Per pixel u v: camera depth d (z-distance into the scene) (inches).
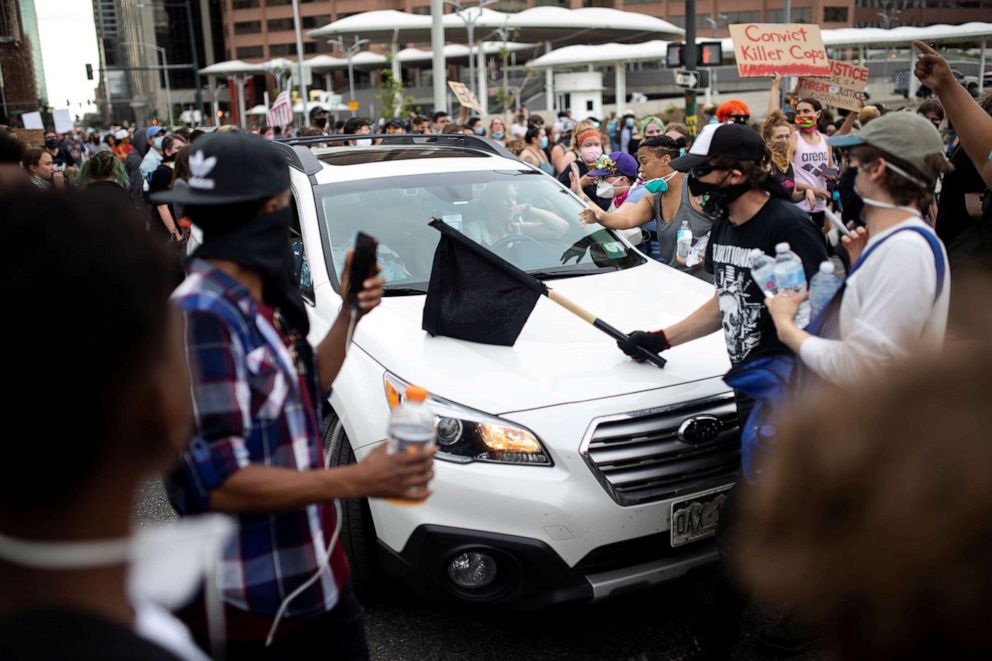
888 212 94.6
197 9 4672.7
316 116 538.9
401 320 141.6
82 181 294.4
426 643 128.4
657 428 119.0
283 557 74.3
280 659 77.7
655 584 118.2
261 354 71.9
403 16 2207.2
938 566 28.9
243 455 69.7
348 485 71.1
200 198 72.2
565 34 2469.2
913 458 29.7
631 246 182.1
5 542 33.3
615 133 709.3
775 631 123.6
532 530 112.8
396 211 173.5
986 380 30.3
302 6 3885.3
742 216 113.0
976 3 3127.5
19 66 2571.4
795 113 304.5
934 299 91.1
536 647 127.0
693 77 538.9
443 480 115.0
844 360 91.2
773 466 34.1
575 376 123.7
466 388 120.1
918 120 92.6
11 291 32.0
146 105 4515.3
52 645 29.2
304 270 164.9
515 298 132.6
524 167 199.9
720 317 127.6
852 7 3024.1
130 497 36.1
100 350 32.9
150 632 35.3
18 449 31.8
